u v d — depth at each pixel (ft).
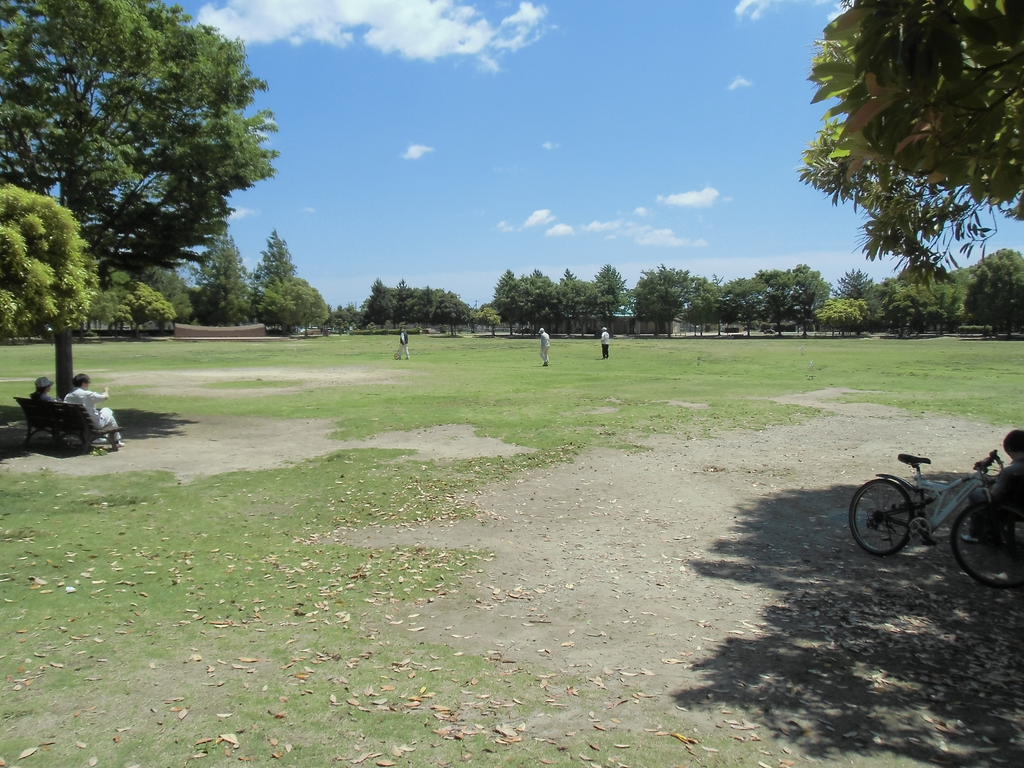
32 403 41.04
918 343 196.44
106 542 23.62
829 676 13.96
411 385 79.77
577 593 18.97
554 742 11.55
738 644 15.57
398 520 26.58
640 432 45.80
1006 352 141.90
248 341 248.11
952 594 18.35
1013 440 18.86
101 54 45.27
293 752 11.27
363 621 17.12
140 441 44.04
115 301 260.83
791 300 292.20
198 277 339.16
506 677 14.05
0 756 11.14
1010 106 9.34
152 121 46.16
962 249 16.83
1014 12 7.48
